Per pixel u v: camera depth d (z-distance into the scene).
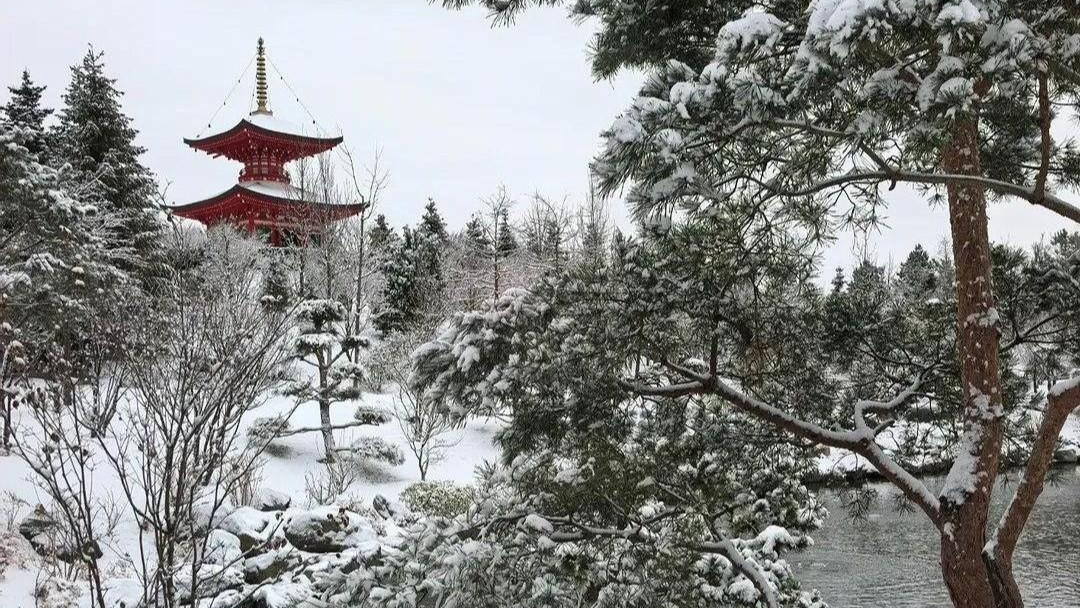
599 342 4.63
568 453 5.09
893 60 2.90
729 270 4.66
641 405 5.37
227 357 5.74
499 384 4.66
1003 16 2.69
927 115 2.75
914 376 5.81
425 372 5.15
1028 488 4.22
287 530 11.34
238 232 30.80
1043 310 5.36
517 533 4.81
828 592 12.63
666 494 5.31
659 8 5.04
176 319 6.27
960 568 4.16
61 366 6.28
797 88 2.88
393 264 30.22
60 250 12.81
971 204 4.46
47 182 13.31
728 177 3.72
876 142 3.32
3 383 8.16
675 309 4.67
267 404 18.70
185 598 6.59
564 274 4.90
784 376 5.72
